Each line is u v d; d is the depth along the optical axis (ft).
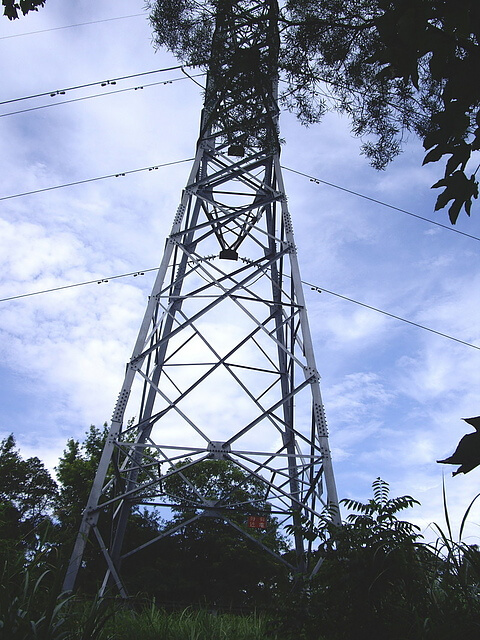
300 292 47.88
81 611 20.75
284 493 38.91
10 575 18.34
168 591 77.36
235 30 31.63
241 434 41.09
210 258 55.11
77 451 95.71
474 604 17.85
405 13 11.77
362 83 29.78
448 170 12.86
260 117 37.73
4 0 19.75
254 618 26.68
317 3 27.81
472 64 12.34
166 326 56.54
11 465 101.30
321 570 21.99
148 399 52.95
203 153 56.95
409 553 20.52
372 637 19.38
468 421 8.71
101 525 75.77
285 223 52.16
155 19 32.07
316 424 41.01
